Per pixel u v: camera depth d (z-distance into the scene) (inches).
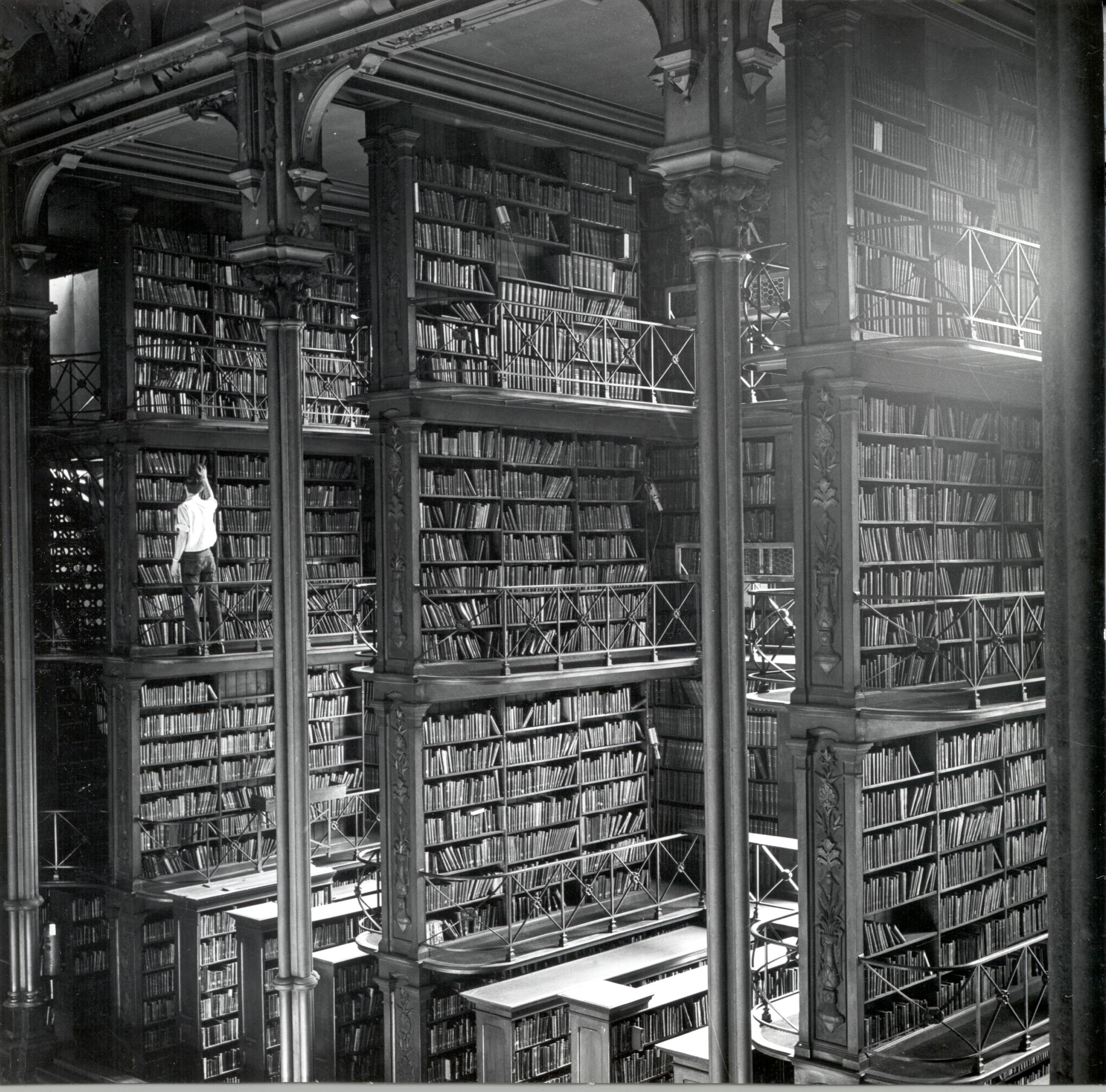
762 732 520.1
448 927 482.3
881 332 407.2
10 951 504.7
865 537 417.7
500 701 502.9
